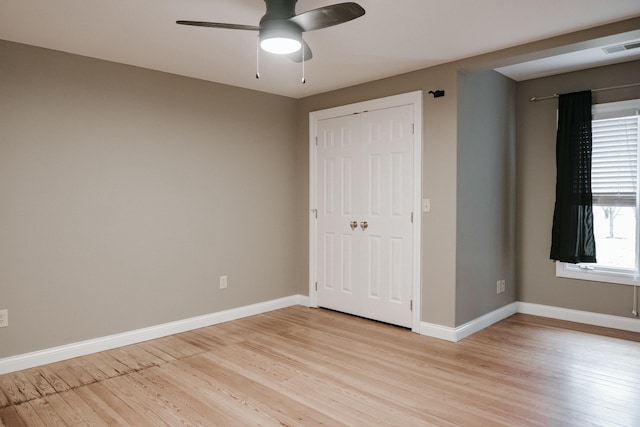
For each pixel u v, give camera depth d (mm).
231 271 4410
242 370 3133
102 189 3523
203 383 2918
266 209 4730
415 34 3029
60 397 2719
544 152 4453
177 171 3977
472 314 3949
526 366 3178
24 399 2693
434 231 3822
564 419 2430
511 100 4500
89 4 2525
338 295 4664
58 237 3307
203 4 2539
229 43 3170
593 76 4129
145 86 3762
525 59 3381
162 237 3889
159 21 2775
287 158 4934
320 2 2510
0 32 2934
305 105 4922
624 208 4012
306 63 3676
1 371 3055
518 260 4656
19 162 3123
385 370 3117
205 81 4168
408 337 3838
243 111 4492
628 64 3936
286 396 2725
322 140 4742
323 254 4793
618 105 3986
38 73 3199
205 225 4191
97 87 3486
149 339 3805
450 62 3668
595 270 4160
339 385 2877
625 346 3590
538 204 4508
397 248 4105
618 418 2439
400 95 4004
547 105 4422
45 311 3254
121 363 3271
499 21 2805
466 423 2391
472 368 3145
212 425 2385
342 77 4109
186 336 3910
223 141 4320
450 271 3725
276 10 2369
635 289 3953
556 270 4402
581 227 4129
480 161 4000
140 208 3742
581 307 4262
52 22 2779
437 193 3791
